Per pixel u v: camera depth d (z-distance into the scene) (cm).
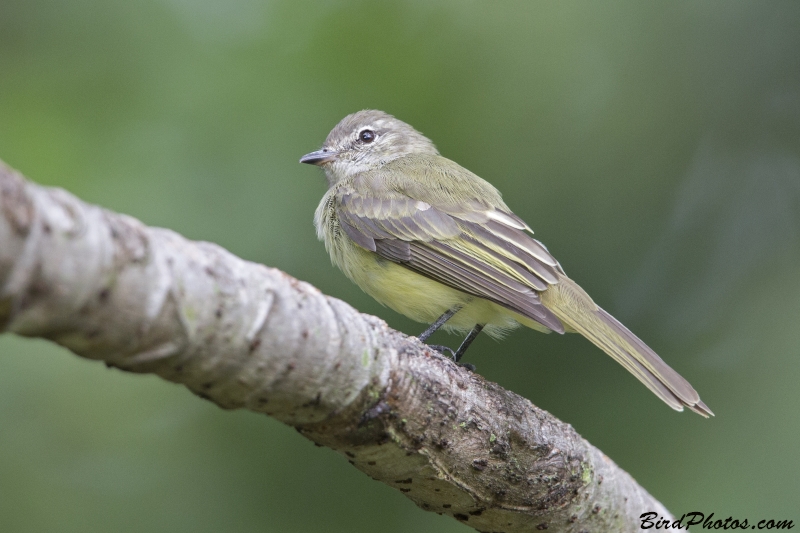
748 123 1127
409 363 571
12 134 1034
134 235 404
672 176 1122
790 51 1118
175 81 1053
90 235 379
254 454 1038
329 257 1060
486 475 630
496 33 1102
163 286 413
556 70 1104
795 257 1120
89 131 1044
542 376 1070
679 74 1123
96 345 406
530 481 654
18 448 1009
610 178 1112
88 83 1062
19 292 359
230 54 1067
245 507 1023
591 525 718
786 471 973
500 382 1070
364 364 530
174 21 1073
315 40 1082
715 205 1128
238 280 453
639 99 1113
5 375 1019
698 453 1006
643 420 1038
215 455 1037
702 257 1124
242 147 1047
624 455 1028
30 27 1071
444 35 1098
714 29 1121
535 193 1106
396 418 566
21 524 984
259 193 1038
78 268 375
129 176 1023
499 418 624
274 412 512
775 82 1128
